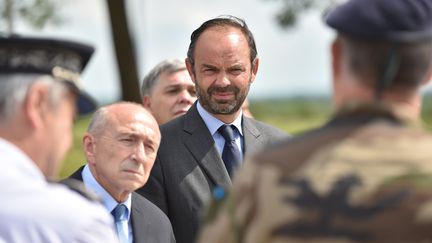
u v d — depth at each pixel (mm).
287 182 2816
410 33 2797
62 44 3080
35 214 2922
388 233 2707
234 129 5641
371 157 2795
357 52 2842
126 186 4828
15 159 2975
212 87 5473
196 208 5316
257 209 2834
